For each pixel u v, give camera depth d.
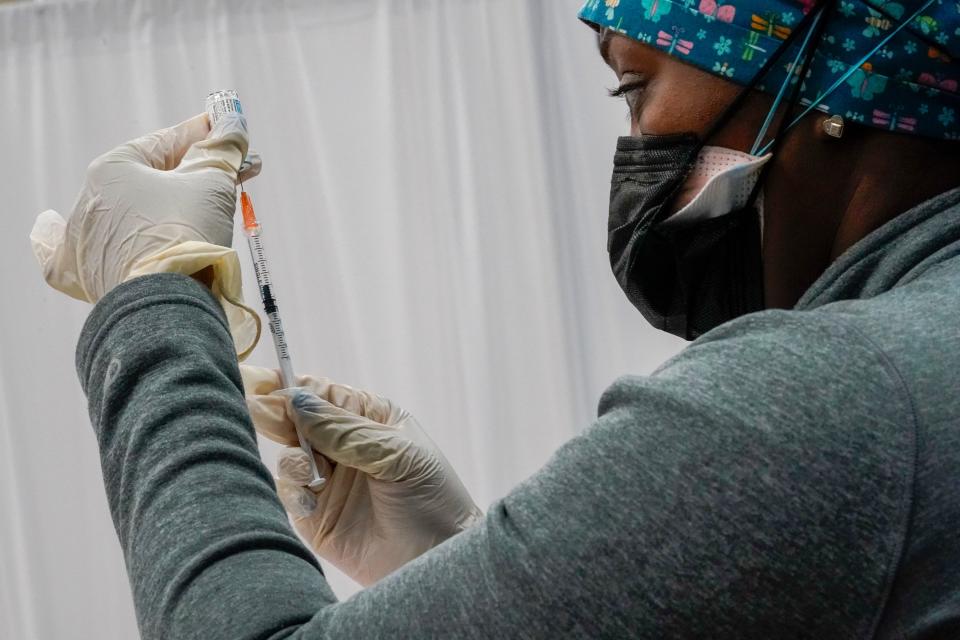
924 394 0.51
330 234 2.38
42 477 2.41
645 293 0.85
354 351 2.38
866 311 0.56
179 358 0.72
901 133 0.67
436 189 2.37
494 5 2.37
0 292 2.40
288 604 0.59
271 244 2.37
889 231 0.64
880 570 0.49
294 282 2.37
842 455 0.50
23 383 2.41
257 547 0.62
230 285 0.88
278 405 1.17
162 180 0.94
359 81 2.38
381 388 2.38
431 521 1.24
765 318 0.56
